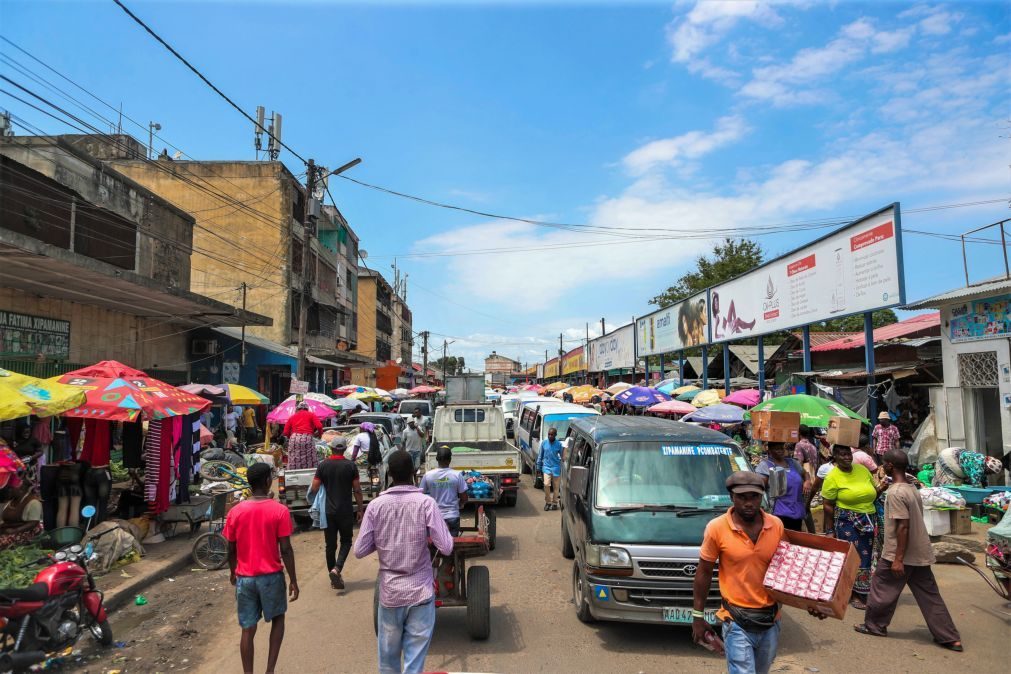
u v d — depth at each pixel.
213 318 18.56
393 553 4.05
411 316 84.19
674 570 5.32
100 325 15.88
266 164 27.98
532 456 15.69
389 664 4.00
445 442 15.84
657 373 36.50
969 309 11.38
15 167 12.16
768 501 6.01
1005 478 10.74
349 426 16.27
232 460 14.73
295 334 28.88
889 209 11.77
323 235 37.94
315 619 6.35
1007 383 10.59
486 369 149.62
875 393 12.33
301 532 11.06
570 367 59.41
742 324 18.67
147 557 8.48
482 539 5.64
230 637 5.98
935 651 5.40
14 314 12.82
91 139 27.38
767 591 3.48
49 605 5.18
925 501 9.22
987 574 7.62
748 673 3.47
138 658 5.46
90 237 14.98
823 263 14.05
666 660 5.19
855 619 6.24
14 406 6.89
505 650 5.44
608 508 5.88
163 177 27.61
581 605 6.07
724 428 16.70
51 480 8.45
